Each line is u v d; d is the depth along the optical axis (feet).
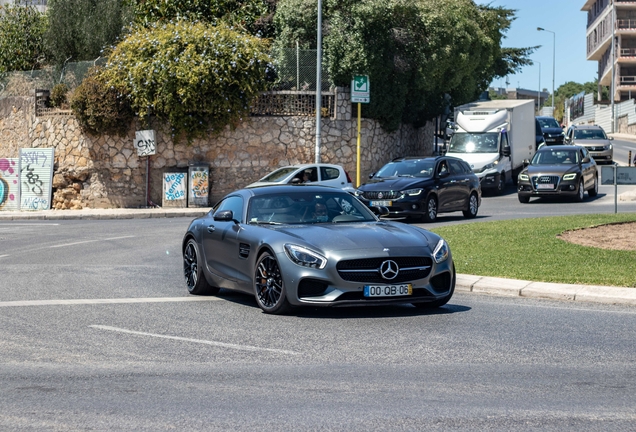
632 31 285.23
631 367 24.67
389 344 28.09
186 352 27.22
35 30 134.31
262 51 110.22
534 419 19.43
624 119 273.33
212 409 20.56
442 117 141.69
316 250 32.27
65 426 19.31
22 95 115.65
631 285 38.88
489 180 111.75
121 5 124.26
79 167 109.29
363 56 109.60
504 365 24.99
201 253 39.37
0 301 38.11
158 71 104.01
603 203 94.38
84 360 26.21
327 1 113.19
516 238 55.93
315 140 110.63
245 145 108.99
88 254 57.82
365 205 38.52
